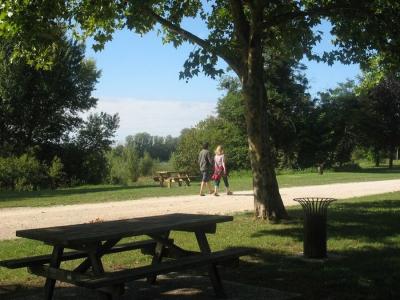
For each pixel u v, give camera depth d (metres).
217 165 21.80
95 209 16.50
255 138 12.62
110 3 12.91
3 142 43.22
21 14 10.92
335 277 7.38
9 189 37.00
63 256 6.81
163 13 15.26
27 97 42.78
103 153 48.75
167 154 91.44
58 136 46.75
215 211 15.38
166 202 18.66
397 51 13.62
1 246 9.95
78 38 14.88
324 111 54.78
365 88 22.52
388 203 17.19
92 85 46.84
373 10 12.84
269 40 14.88
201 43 12.97
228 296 6.64
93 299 6.55
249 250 7.12
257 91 12.47
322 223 8.61
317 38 14.66
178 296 6.75
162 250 7.51
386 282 7.07
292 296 6.54
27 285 7.18
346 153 54.84
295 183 29.20
